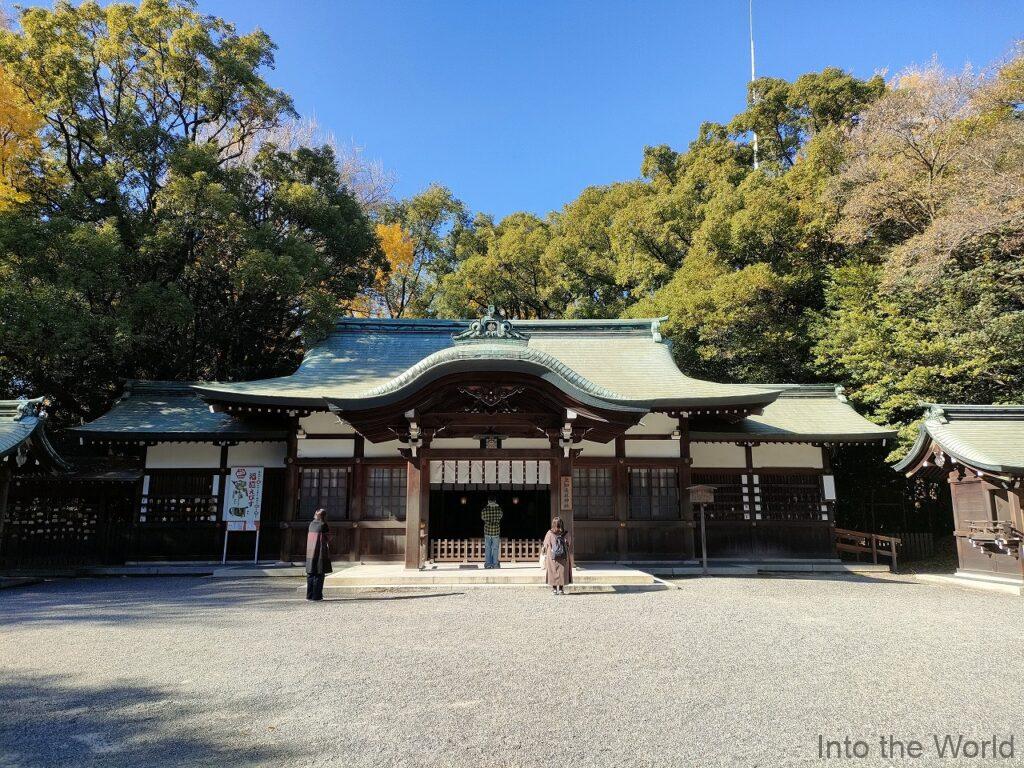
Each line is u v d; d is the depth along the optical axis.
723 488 15.68
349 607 9.17
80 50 19.42
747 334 22.56
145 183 20.27
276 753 3.97
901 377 17.89
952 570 15.66
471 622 8.02
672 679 5.54
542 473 13.27
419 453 12.31
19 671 5.80
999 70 20.17
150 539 14.71
